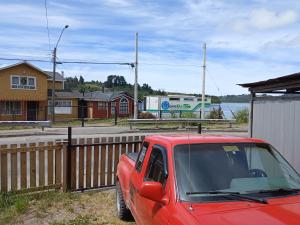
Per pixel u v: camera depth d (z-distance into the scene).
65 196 8.48
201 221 3.34
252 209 3.57
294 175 4.40
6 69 43.53
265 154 4.48
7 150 8.25
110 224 6.78
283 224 3.27
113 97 54.31
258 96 8.16
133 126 31.27
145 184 3.98
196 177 4.04
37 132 25.61
